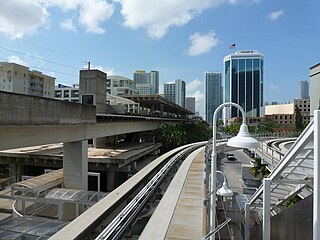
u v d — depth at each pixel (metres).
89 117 23.75
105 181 30.23
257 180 32.31
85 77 32.28
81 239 5.36
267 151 29.05
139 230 7.74
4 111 13.62
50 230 10.54
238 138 5.22
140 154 35.31
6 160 30.59
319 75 44.41
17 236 10.02
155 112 94.12
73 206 16.88
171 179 14.77
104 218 6.74
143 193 9.05
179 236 6.84
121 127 36.22
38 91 92.56
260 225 11.74
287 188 11.66
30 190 17.81
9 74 81.06
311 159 7.77
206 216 7.33
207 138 65.56
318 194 4.77
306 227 7.90
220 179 11.56
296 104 114.25
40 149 32.59
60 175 22.58
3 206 19.05
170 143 52.41
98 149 37.66
